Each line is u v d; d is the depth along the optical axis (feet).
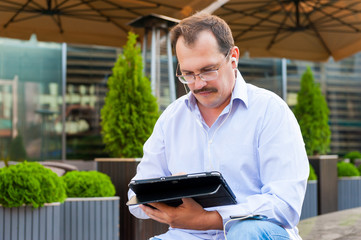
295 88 34.73
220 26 5.22
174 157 5.90
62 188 11.05
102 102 28.99
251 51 24.59
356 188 24.43
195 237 5.64
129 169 15.17
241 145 5.50
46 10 19.48
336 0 21.58
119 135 16.01
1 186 9.99
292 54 25.11
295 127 5.43
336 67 36.29
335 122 35.94
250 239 4.74
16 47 27.63
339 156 35.88
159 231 15.02
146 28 20.62
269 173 5.28
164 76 27.20
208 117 5.80
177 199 4.92
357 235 10.57
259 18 22.77
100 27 21.25
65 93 28.32
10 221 10.06
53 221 10.64
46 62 28.17
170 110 6.09
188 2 18.40
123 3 19.03
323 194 22.27
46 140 27.89
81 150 28.43
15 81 27.50
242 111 5.56
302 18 23.52
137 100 16.22
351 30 23.50
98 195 13.05
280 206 4.99
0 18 19.99
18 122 27.43
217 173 4.59
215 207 5.49
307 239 10.34
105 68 29.19
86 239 12.73
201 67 5.13
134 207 5.91
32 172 10.43
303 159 5.32
